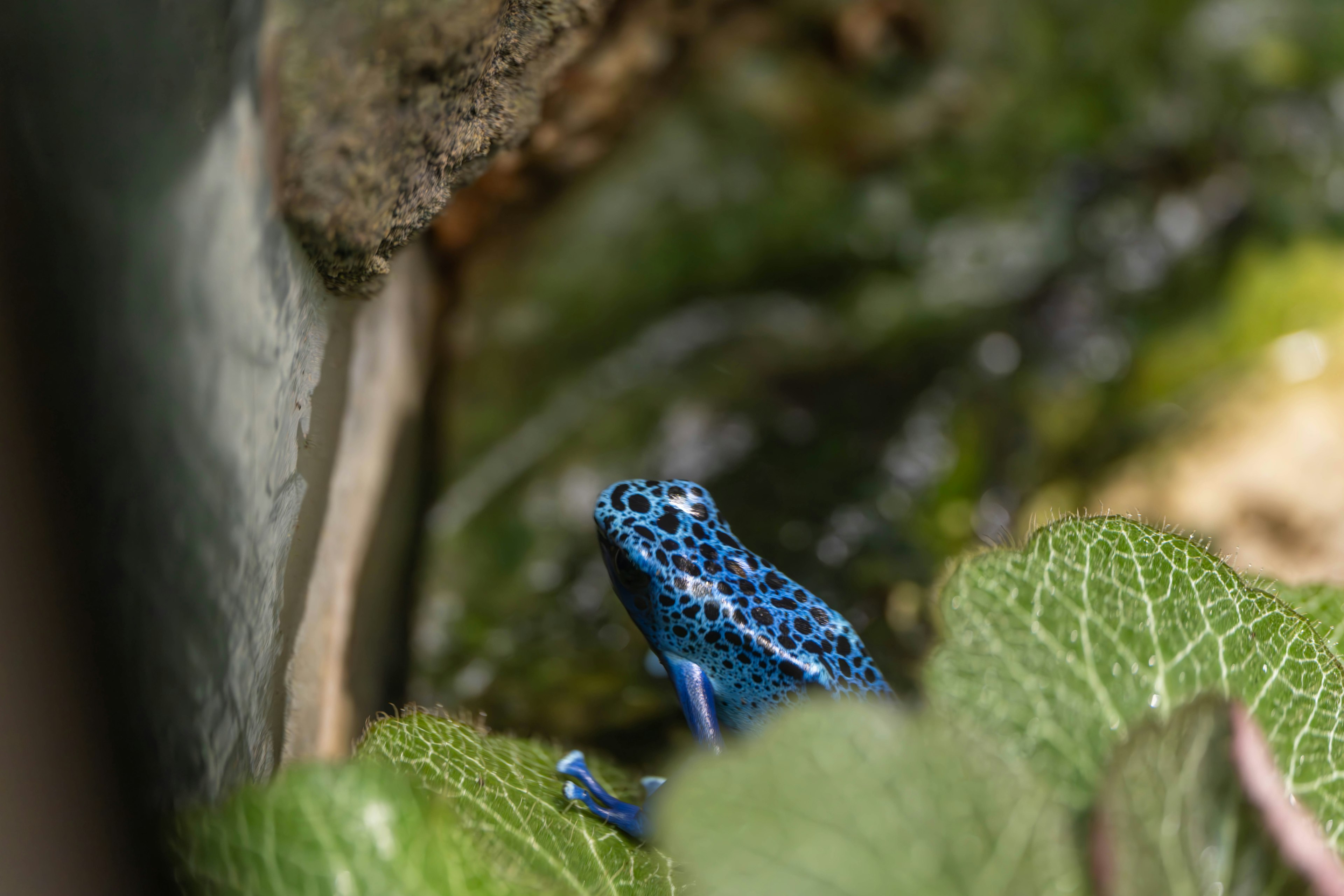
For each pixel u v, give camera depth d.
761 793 0.24
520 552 0.52
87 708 0.31
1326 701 0.38
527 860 0.40
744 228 0.60
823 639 0.44
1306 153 0.61
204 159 0.32
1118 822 0.26
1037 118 0.62
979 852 0.25
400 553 0.49
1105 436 0.54
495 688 0.51
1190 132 0.62
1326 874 0.26
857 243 0.60
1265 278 0.57
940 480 0.54
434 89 0.39
